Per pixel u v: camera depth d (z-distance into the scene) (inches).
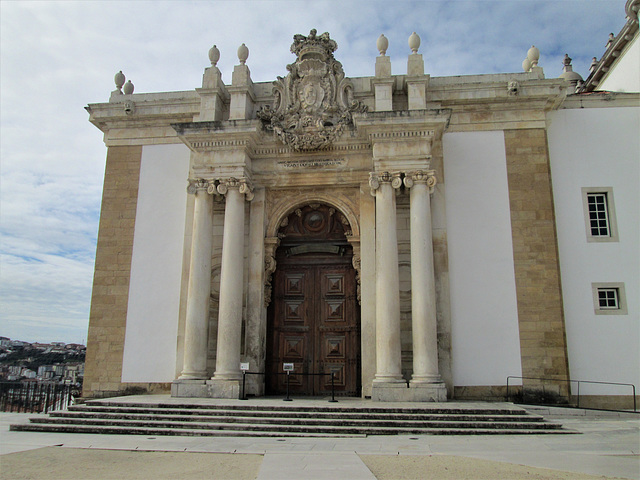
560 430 502.6
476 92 765.3
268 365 762.2
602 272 725.9
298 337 769.6
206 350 714.2
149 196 809.5
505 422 518.9
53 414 555.2
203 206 736.3
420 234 685.3
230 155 741.3
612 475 319.0
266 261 765.3
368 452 401.1
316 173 763.4
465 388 691.4
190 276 724.0
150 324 766.5
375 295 719.1
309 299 779.4
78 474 328.5
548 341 695.7
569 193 752.3
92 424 530.6
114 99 843.4
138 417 541.3
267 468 339.6
